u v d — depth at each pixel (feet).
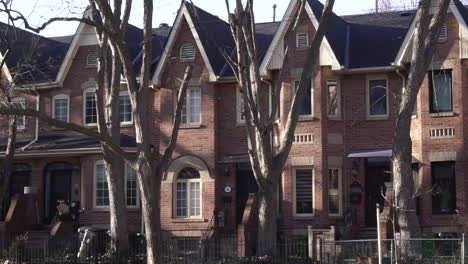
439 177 107.04
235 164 116.67
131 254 93.61
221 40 123.65
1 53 126.00
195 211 116.37
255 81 82.28
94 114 124.88
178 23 118.21
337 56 111.45
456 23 106.73
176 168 117.08
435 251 86.69
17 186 126.72
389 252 88.48
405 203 91.04
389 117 111.96
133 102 72.33
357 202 111.04
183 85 74.69
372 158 112.47
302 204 111.34
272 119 82.28
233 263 84.28
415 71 91.45
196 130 116.98
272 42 112.06
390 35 118.62
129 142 119.44
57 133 126.82
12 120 107.76
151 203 71.36
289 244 90.43
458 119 105.81
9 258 93.56
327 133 111.65
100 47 96.99
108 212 119.34
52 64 130.11
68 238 99.14
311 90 111.55
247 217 102.73
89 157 121.29
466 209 104.37
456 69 106.11
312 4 113.50
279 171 83.10
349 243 90.07
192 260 86.74
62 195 123.85
